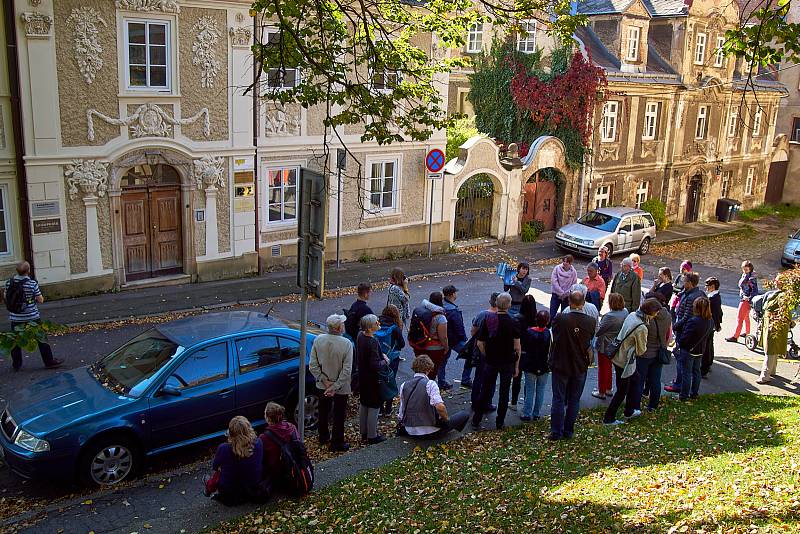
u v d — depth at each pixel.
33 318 12.30
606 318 10.56
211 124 18.02
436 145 23.28
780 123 40.78
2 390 11.54
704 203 35.47
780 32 9.54
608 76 27.56
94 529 7.54
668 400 11.66
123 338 14.23
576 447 9.37
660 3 32.03
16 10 14.72
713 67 32.94
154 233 17.88
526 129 28.41
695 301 11.50
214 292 17.78
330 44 11.35
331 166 20.70
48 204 15.86
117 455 8.70
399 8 13.55
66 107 15.71
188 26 17.09
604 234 24.95
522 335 10.23
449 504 7.71
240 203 19.00
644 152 31.08
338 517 7.52
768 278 24.39
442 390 11.84
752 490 7.39
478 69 29.05
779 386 12.83
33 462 8.15
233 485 7.66
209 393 9.30
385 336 10.67
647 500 7.33
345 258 21.83
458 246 24.92
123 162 16.81
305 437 10.08
